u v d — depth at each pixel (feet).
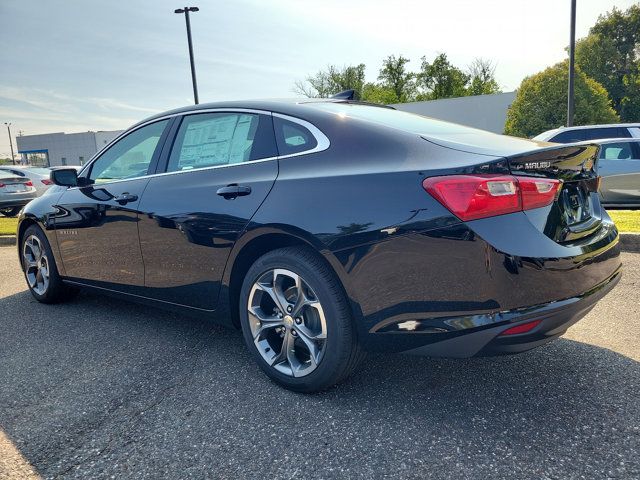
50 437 7.19
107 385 8.82
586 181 8.09
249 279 8.59
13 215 44.37
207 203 9.10
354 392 8.29
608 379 8.43
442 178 6.73
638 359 9.16
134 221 10.49
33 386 8.87
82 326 12.06
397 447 6.71
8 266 20.17
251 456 6.61
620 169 28.76
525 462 6.28
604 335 10.37
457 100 111.34
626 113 177.27
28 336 11.46
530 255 6.52
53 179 11.90
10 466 6.50
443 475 6.09
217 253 8.96
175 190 9.84
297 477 6.15
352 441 6.88
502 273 6.45
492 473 6.09
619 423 7.10
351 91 11.26
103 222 11.27
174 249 9.74
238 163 9.14
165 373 9.26
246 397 8.24
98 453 6.76
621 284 13.92
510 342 6.61
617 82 176.86
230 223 8.66
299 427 7.28
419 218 6.80
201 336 11.19
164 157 10.54
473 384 8.46
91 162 12.42
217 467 6.40
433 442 6.80
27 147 198.08
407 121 9.07
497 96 108.58
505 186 6.55
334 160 7.97
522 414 7.45
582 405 7.64
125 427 7.41
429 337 6.97
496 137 8.53
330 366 7.75
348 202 7.39
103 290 11.96
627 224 21.06
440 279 6.73
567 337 10.35
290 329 8.23
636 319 11.18
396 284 7.02
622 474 5.98
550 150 7.07
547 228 6.84
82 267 12.25
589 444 6.63
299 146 8.50
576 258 6.97
